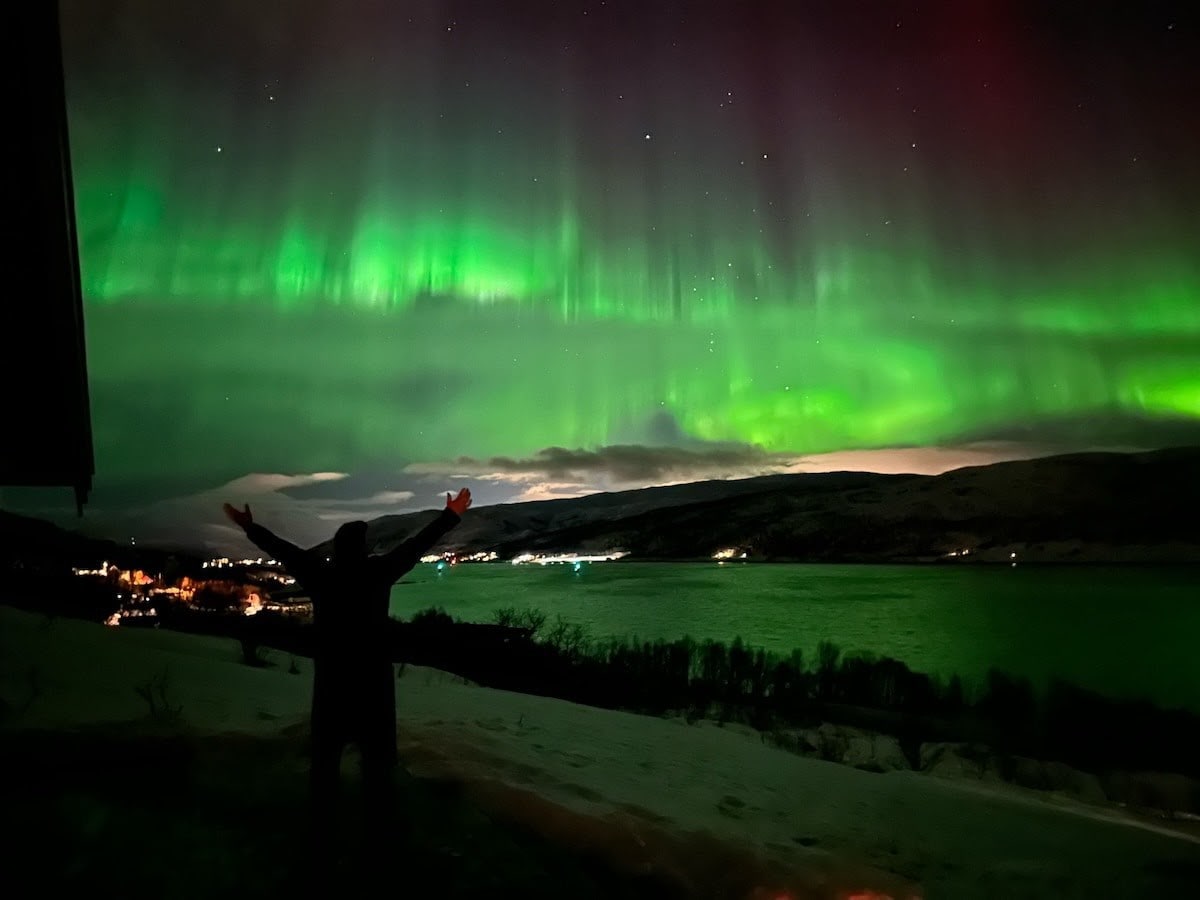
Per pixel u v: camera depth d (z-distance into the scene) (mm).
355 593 4344
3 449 8289
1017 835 5707
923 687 15891
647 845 4551
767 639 33562
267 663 13008
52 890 3430
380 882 3715
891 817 5992
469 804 4805
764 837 5113
